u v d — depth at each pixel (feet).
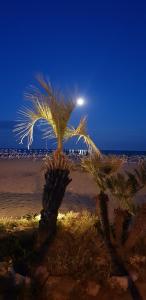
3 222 30.07
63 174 23.52
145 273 21.57
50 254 22.45
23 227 28.53
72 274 20.79
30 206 49.08
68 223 28.22
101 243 23.99
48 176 23.57
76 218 30.01
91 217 30.12
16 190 66.44
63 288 19.69
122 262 21.65
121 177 22.59
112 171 22.82
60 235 24.99
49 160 24.07
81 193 63.10
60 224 27.61
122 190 22.43
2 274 19.69
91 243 24.44
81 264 21.49
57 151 24.47
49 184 23.35
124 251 22.53
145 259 22.75
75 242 24.07
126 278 20.45
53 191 23.20
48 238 22.82
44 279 20.18
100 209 22.27
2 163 154.20
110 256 21.39
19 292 19.04
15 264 21.27
